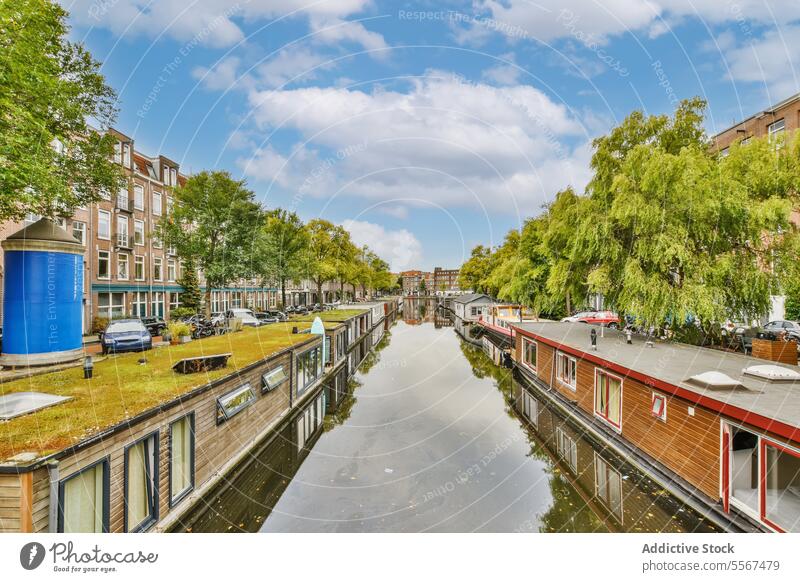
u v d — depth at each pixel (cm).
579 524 712
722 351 1192
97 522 512
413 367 2281
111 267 2623
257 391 1043
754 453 665
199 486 750
